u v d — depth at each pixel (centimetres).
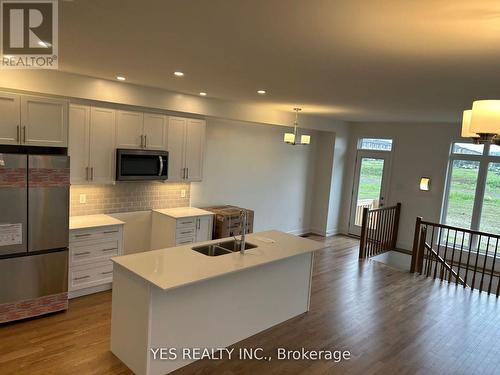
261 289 388
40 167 375
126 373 308
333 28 232
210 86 466
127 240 546
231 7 206
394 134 814
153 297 294
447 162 746
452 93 416
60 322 386
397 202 816
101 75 431
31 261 380
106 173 482
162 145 535
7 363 312
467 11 192
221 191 683
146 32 259
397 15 203
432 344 387
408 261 783
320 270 613
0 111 366
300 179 845
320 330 404
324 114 720
